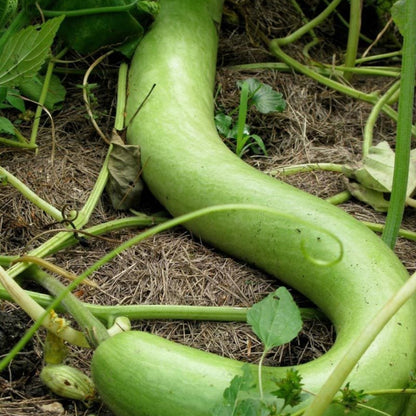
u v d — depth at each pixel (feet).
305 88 4.93
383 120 4.88
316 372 3.39
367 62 5.40
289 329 3.32
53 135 4.29
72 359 3.67
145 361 3.39
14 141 4.40
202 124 4.30
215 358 3.40
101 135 4.40
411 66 3.76
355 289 3.63
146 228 4.19
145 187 4.33
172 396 3.34
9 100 4.43
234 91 4.83
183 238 4.13
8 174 4.04
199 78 4.52
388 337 3.45
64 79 4.81
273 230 3.85
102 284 3.91
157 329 3.77
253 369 3.37
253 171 4.03
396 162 3.84
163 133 4.24
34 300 3.70
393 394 3.39
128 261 4.00
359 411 3.33
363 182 4.32
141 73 4.50
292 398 3.19
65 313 3.77
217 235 4.01
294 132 4.74
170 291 3.90
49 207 4.03
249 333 3.77
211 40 4.72
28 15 4.48
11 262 3.78
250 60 5.08
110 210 4.28
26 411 3.47
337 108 4.93
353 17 4.99
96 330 3.51
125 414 3.40
